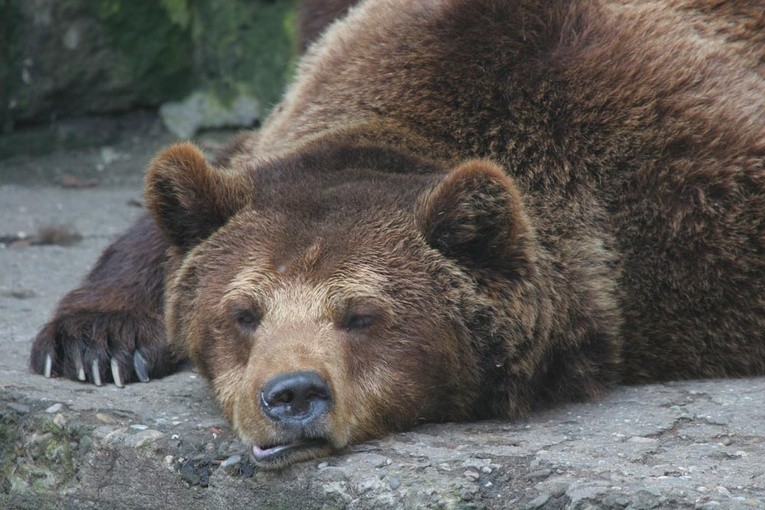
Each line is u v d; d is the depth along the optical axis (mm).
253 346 8820
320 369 8281
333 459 8586
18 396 10250
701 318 10305
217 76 24016
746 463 8141
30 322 13359
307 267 8859
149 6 23438
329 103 11516
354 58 11727
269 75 23656
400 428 9086
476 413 9430
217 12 23719
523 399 9344
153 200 9578
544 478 8062
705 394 9852
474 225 9023
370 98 11180
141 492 9258
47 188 22000
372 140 10492
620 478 7895
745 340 10344
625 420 9203
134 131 24062
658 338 10344
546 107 10539
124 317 11367
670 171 10344
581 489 7727
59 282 15508
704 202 10227
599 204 10375
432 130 10703
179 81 24031
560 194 10250
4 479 10078
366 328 8836
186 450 9125
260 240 9164
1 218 19453
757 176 10344
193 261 9547
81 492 9578
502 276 9141
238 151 13031
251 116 23734
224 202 9500
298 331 8578
